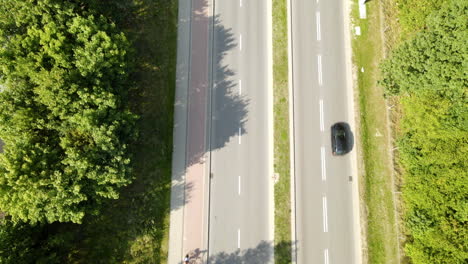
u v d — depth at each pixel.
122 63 30.22
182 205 36.22
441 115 31.22
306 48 39.44
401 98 34.94
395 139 37.56
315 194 36.91
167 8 38.97
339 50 39.50
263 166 37.22
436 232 31.48
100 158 29.06
